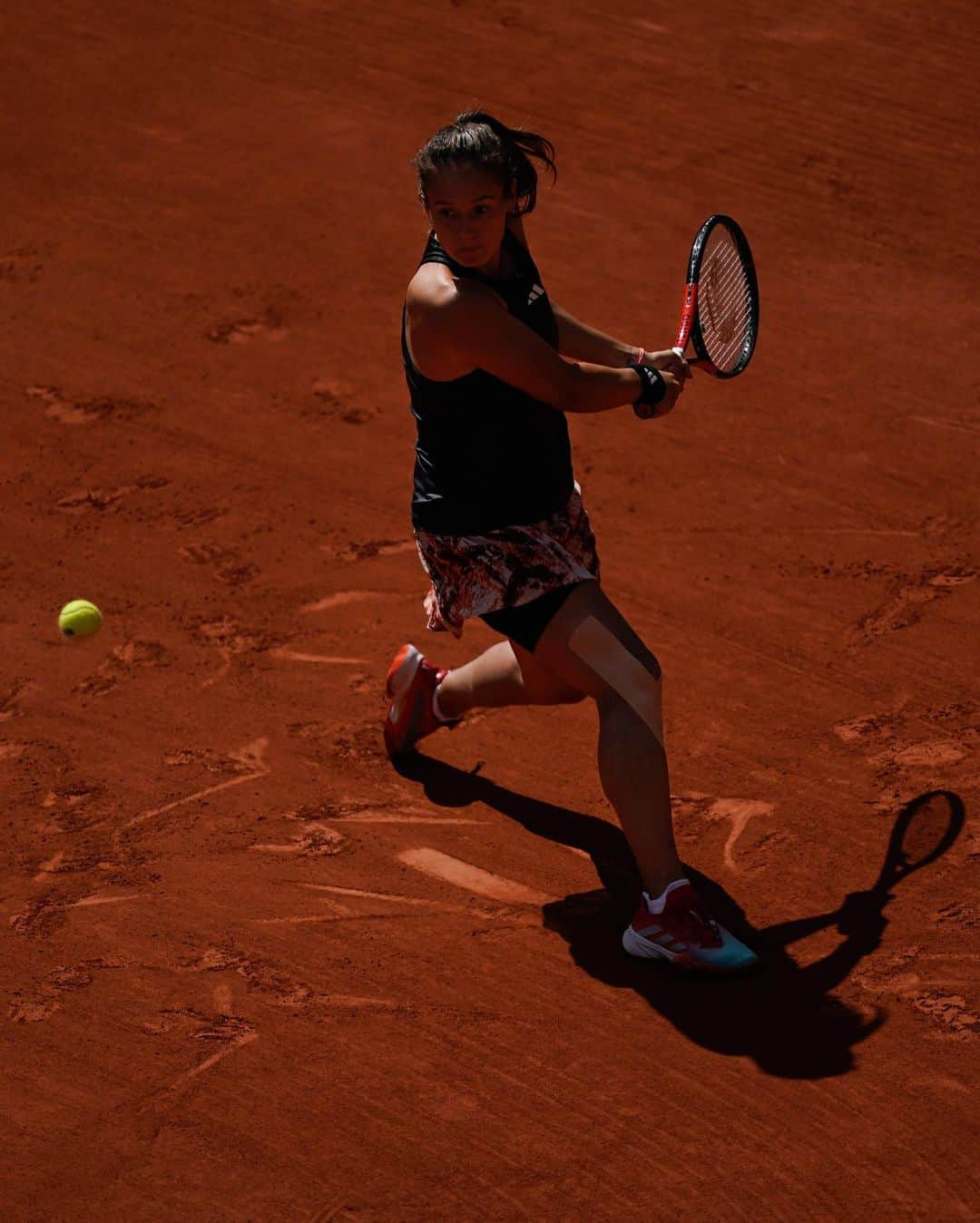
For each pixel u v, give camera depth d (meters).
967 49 35.12
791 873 15.12
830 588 19.98
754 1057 12.88
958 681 17.98
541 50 35.38
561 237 29.17
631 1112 12.36
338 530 21.80
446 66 34.78
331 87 34.12
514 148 12.77
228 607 20.22
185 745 17.58
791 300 27.30
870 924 14.34
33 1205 11.77
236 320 27.05
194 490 22.81
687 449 23.36
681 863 15.32
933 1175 11.65
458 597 14.16
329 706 18.20
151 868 15.58
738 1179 11.70
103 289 27.98
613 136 32.31
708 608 19.69
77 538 21.81
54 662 19.19
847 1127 12.12
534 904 14.93
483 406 13.35
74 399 25.09
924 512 21.61
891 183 30.73
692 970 13.78
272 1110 12.54
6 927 14.84
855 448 23.19
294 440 23.94
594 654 13.70
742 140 32.16
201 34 36.19
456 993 13.75
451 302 12.78
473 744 17.45
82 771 17.19
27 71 35.00
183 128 32.88
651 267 28.30
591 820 16.11
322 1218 11.52
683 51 35.28
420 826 16.11
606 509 22.00
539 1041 13.16
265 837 15.98
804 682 18.14
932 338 26.11
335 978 13.98
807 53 35.16
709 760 16.86
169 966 14.21
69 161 31.89
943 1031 13.01
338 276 28.19
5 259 28.91
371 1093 12.66
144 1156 12.16
